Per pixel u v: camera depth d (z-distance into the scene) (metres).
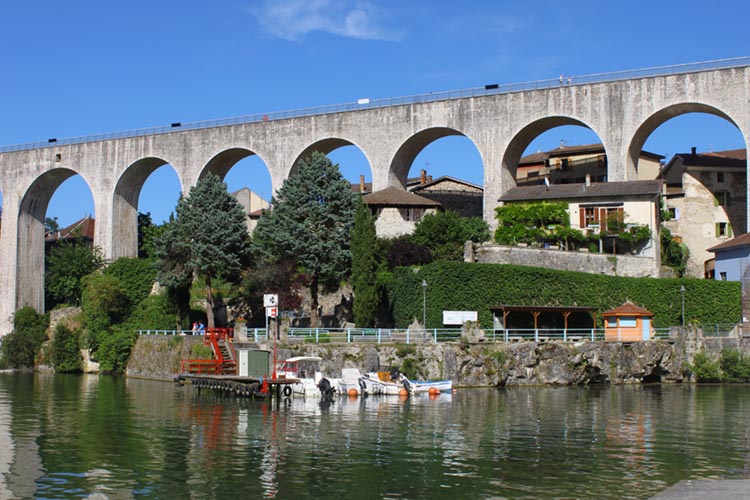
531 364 54.72
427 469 28.75
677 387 55.41
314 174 67.19
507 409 42.78
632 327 59.72
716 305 63.88
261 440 33.97
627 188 70.00
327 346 52.41
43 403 47.91
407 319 60.84
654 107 68.88
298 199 66.75
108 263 89.44
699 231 86.44
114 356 72.44
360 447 32.41
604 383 56.72
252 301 71.88
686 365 59.38
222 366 56.09
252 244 70.00
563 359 55.44
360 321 60.44
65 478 27.95
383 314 63.34
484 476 27.80
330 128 81.25
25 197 96.69
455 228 73.25
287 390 48.66
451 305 58.75
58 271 92.75
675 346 59.56
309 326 68.69
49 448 32.91
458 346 53.41
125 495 25.88
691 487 26.06
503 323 58.28
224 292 76.38
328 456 30.84
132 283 81.06
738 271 67.50
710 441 33.84
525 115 73.50
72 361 77.69
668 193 88.12
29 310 89.56
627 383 57.38
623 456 30.83
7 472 28.83
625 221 70.00
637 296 64.25
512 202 74.31
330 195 66.38
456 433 35.34
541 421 38.69
